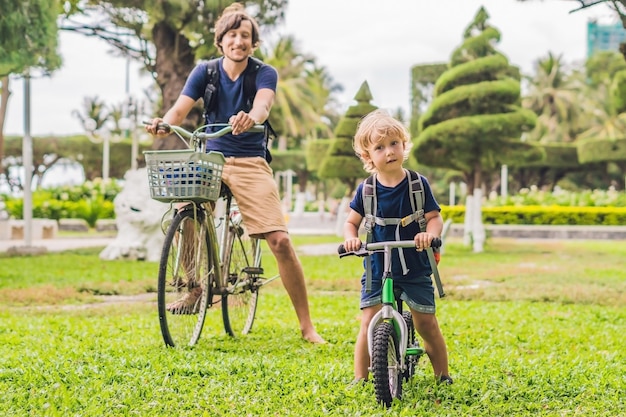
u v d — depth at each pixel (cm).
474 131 2022
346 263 1506
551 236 2669
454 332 677
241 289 632
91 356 528
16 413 397
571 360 553
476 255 1797
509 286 1095
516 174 4988
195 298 586
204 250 582
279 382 455
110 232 2930
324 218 3847
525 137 5691
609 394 450
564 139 5912
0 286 1049
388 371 414
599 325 752
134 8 1445
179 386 445
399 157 440
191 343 581
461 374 490
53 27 1362
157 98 3731
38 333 646
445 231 1839
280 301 880
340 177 3378
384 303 420
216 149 601
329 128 6469
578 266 1491
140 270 1255
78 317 767
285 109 4762
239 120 552
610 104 5572
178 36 1484
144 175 1500
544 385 462
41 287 1012
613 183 5569
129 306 843
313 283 1109
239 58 596
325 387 446
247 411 404
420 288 448
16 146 4484
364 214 454
